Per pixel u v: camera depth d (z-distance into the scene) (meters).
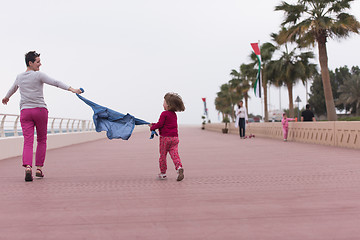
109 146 18.41
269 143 18.03
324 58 27.86
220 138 25.30
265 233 3.19
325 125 16.16
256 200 4.61
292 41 30.34
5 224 3.63
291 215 3.80
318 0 27.11
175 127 6.59
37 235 3.25
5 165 9.75
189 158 10.72
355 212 3.89
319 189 5.31
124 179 6.76
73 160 10.84
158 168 8.55
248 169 7.90
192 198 4.81
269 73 44.53
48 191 5.52
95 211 4.14
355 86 72.38
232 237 3.09
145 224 3.56
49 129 17.84
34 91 6.80
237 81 65.88
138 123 7.04
